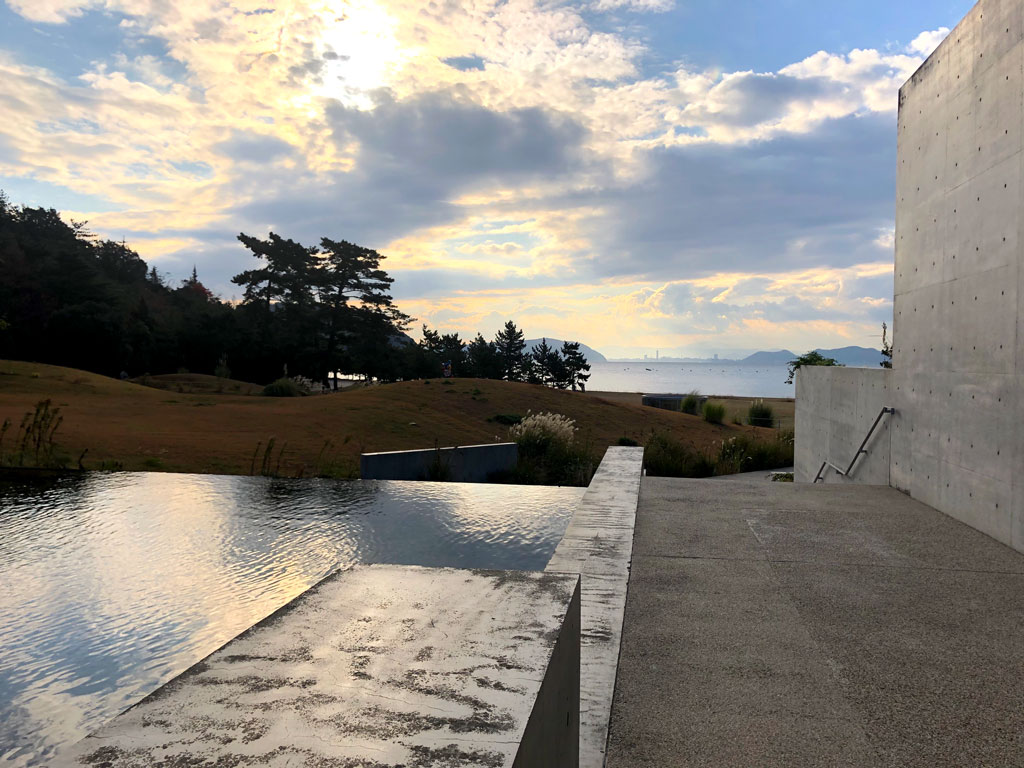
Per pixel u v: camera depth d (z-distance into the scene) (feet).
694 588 12.30
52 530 21.80
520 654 3.53
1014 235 15.43
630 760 6.97
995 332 16.24
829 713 7.95
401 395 78.18
